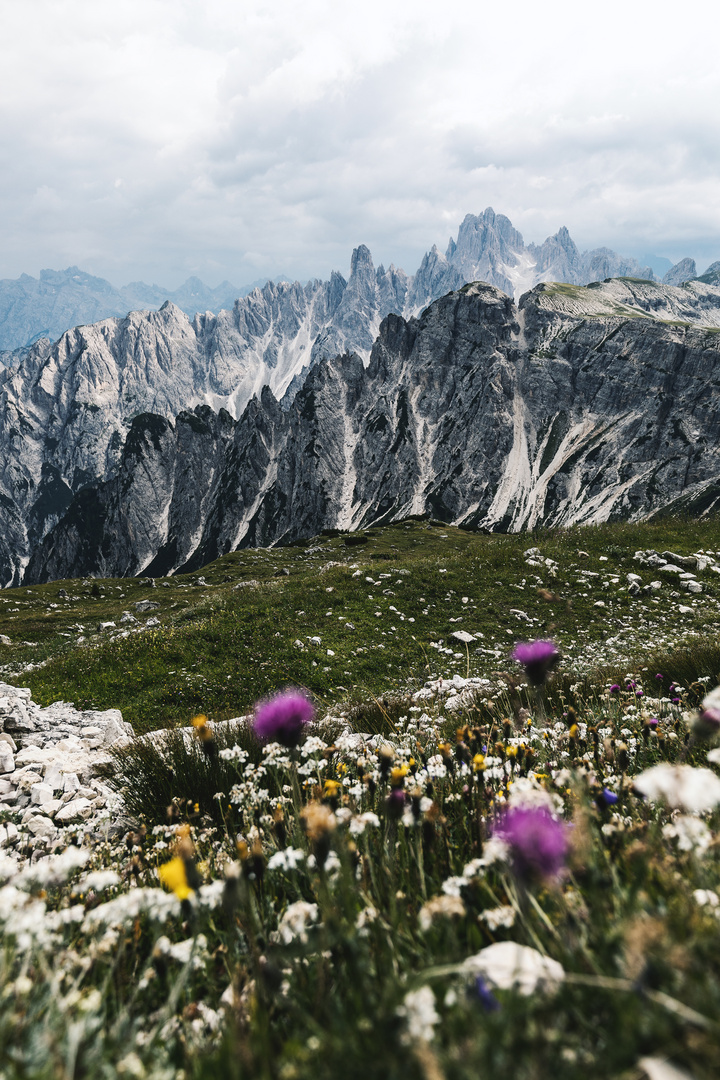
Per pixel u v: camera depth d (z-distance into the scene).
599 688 8.01
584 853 1.73
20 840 5.68
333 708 12.28
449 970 1.32
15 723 10.43
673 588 21.25
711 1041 0.92
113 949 2.24
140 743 7.12
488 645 18.47
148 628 24.27
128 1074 1.34
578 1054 1.09
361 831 2.43
